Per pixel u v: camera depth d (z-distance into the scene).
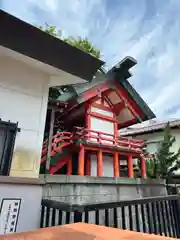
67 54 3.76
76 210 2.18
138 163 11.89
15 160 3.43
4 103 3.60
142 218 2.97
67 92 8.24
